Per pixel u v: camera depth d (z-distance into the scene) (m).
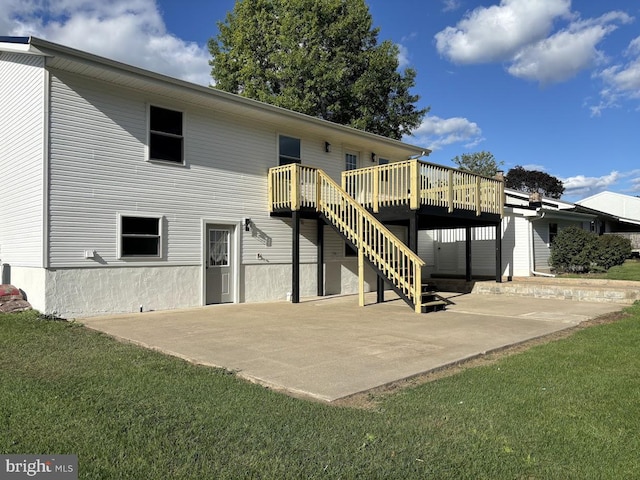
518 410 3.90
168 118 10.95
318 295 14.09
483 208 14.38
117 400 4.11
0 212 10.85
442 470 2.85
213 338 7.15
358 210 11.62
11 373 5.02
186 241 11.17
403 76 25.92
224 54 26.11
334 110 23.86
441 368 5.36
